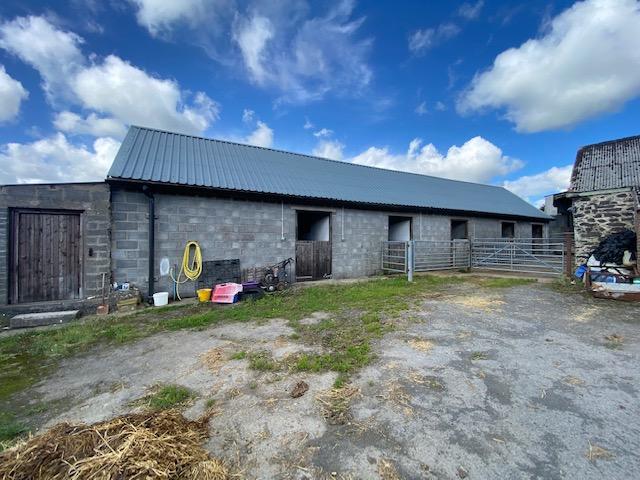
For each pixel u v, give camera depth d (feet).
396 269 34.76
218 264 24.61
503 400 8.07
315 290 24.67
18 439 6.89
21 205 18.34
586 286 22.00
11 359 11.87
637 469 5.67
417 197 40.47
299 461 6.05
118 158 23.36
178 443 6.10
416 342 12.44
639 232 21.85
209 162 28.86
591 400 8.01
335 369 10.13
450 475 5.61
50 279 19.27
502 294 22.15
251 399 8.41
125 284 20.85
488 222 46.70
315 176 35.45
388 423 7.18
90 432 6.03
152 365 10.94
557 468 5.73
